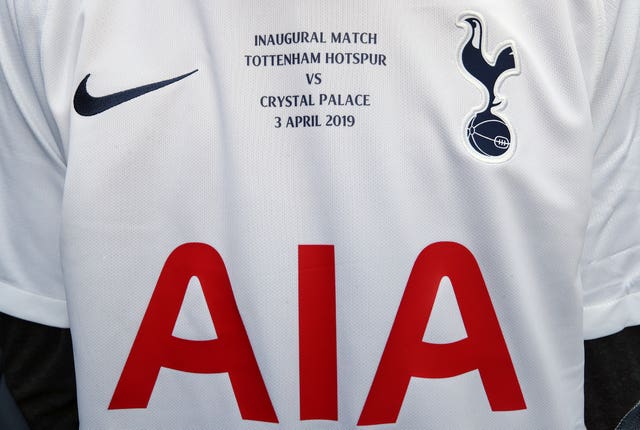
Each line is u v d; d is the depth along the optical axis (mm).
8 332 1376
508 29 1110
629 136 1271
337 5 1105
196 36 1142
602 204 1282
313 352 1128
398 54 1104
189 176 1136
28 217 1327
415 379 1121
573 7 1146
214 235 1139
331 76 1110
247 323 1129
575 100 1108
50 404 1399
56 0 1168
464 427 1136
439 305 1117
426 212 1109
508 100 1109
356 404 1129
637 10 1195
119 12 1151
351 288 1114
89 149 1123
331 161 1105
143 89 1132
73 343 1172
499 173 1096
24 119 1271
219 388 1150
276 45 1118
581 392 1175
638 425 1326
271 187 1114
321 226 1116
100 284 1149
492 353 1127
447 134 1094
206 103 1132
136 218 1141
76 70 1145
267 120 1116
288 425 1139
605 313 1295
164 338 1157
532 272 1131
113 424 1176
